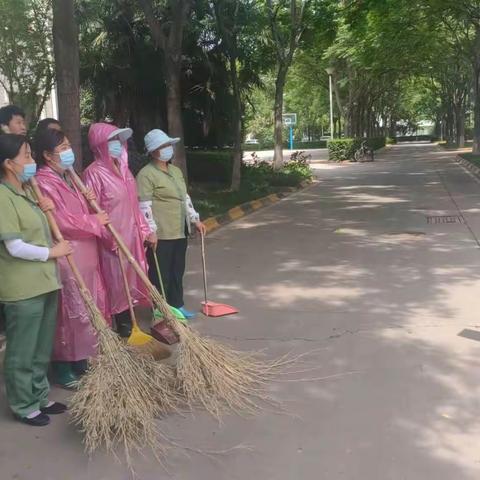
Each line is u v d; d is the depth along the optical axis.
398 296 6.29
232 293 6.61
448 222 10.94
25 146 3.50
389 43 27.27
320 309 5.94
